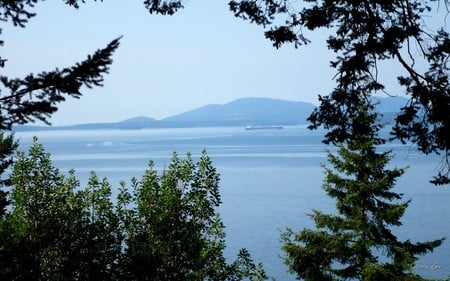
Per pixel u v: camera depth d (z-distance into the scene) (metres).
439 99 6.26
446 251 61.41
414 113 6.46
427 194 114.62
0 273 10.93
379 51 6.35
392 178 18.52
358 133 7.10
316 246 18.44
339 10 6.65
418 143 6.53
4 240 11.62
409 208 96.38
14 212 13.12
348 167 18.47
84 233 13.17
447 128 6.26
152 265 13.21
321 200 107.50
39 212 13.06
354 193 18.16
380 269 16.86
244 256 15.57
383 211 18.19
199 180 14.79
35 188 13.45
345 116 7.08
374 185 17.97
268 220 86.50
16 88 4.09
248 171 171.50
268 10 7.23
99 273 12.72
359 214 18.27
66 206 13.62
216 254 15.15
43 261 12.62
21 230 12.37
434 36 6.52
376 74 6.81
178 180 15.18
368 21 6.35
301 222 83.81
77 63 4.18
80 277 12.80
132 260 13.16
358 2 6.34
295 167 180.62
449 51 6.38
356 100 7.00
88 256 12.86
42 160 13.81
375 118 17.02
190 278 14.43
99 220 13.83
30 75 4.09
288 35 6.91
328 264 18.59
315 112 7.19
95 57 4.20
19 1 4.86
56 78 4.11
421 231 75.50
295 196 114.50
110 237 13.46
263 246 67.31
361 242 18.30
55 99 4.25
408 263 17.66
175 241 14.06
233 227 81.00
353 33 6.81
